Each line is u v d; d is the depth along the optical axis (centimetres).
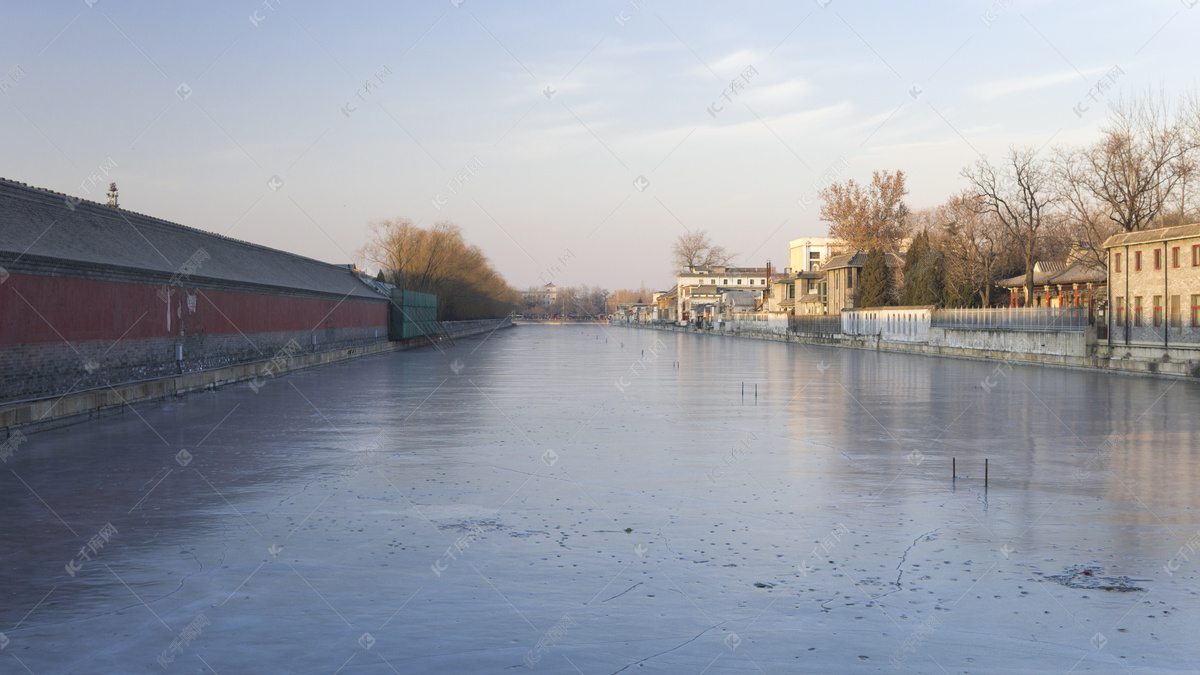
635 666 656
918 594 821
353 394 3058
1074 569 902
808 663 662
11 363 2106
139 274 2845
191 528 1083
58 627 738
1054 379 3678
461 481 1395
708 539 1023
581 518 1133
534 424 2162
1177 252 3953
